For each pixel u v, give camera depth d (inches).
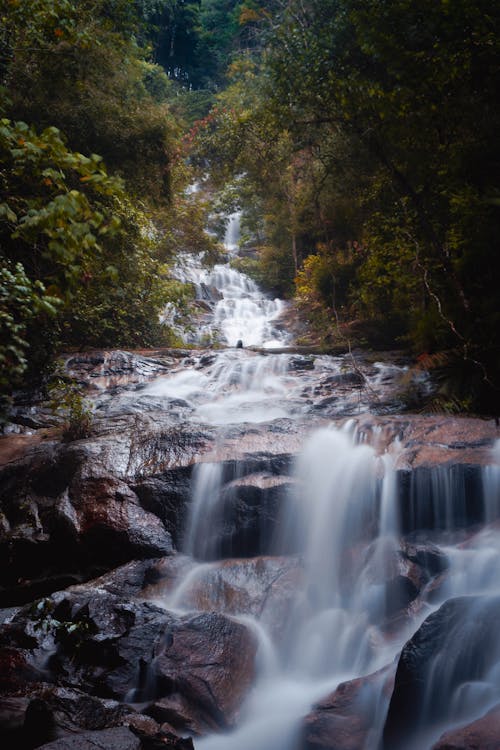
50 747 140.3
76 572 275.7
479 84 390.9
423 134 409.7
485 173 411.2
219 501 273.0
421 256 448.5
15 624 221.8
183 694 182.9
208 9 2225.6
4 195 277.6
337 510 262.4
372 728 162.2
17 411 390.0
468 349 380.8
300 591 230.4
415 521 256.7
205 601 230.1
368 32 366.3
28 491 300.4
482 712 152.7
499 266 395.5
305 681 201.6
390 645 199.8
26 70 484.1
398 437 292.0
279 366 490.6
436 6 353.7
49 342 437.7
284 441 294.2
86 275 211.8
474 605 171.2
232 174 614.9
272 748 166.7
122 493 281.3
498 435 283.3
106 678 190.2
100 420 365.1
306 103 422.9
